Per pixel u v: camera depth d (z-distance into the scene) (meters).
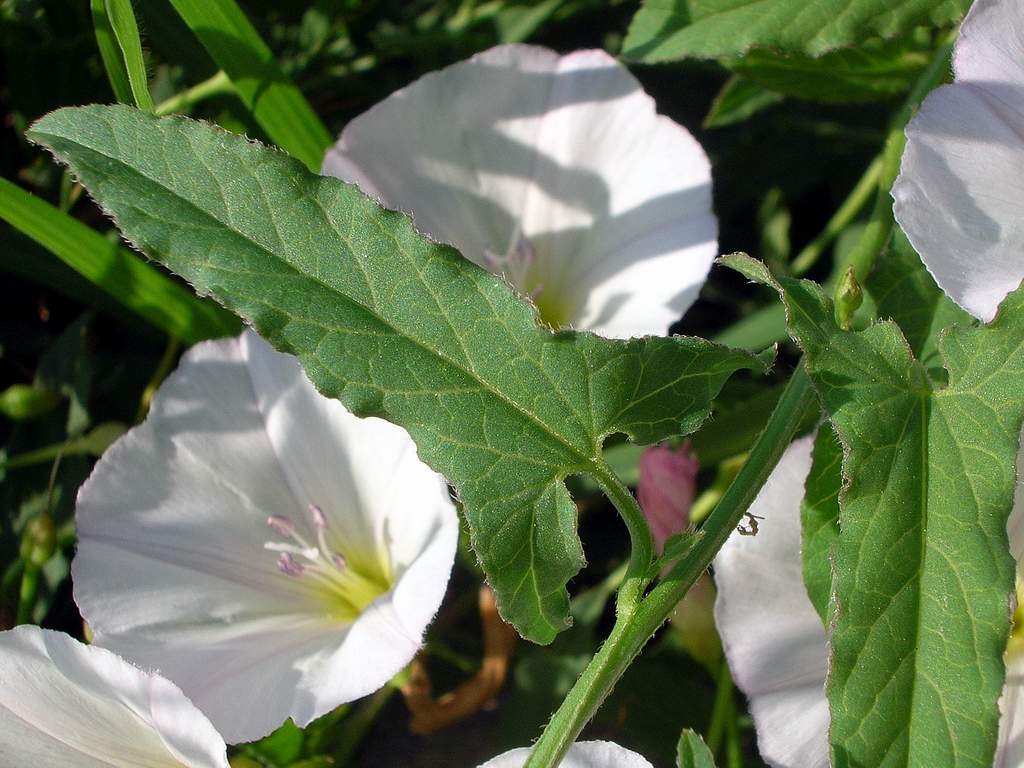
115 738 0.07
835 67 0.09
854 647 0.06
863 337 0.06
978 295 0.06
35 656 0.06
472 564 0.09
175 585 0.08
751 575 0.07
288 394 0.08
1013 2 0.07
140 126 0.06
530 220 0.09
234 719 0.07
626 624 0.06
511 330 0.05
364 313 0.06
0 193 0.09
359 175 0.08
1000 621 0.05
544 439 0.06
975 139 0.06
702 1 0.08
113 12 0.08
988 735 0.05
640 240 0.08
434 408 0.05
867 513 0.06
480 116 0.08
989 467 0.06
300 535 0.08
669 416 0.06
